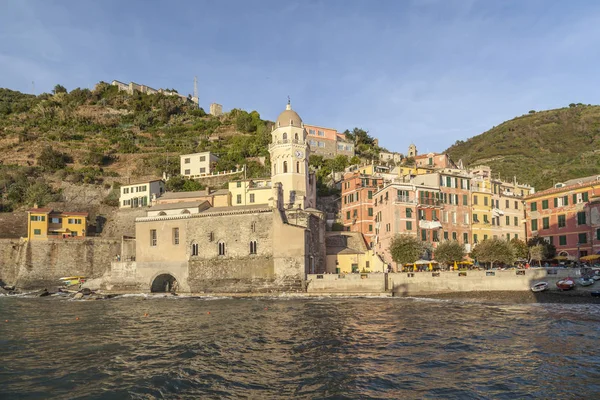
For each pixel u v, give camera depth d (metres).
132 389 24.95
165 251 83.00
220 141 173.00
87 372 28.38
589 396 23.03
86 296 79.00
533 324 42.03
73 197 127.38
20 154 158.25
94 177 140.38
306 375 27.12
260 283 76.56
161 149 168.88
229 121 198.25
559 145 183.62
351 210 105.56
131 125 194.12
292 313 51.78
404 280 68.50
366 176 104.19
